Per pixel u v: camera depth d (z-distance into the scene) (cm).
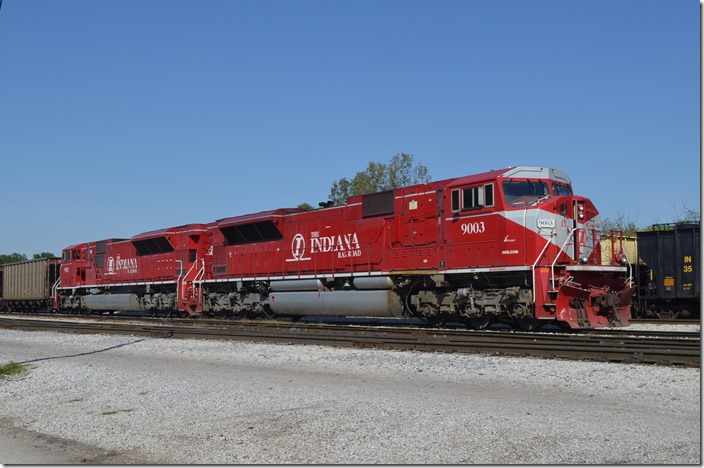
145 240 3541
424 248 2131
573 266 1797
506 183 1931
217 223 3105
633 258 2844
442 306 2092
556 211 1853
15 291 4844
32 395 1263
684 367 1202
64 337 2281
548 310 1808
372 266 2308
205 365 1520
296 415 950
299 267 2612
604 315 1845
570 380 1136
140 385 1270
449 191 2064
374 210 2314
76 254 4247
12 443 919
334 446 794
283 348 1717
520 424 841
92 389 1268
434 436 808
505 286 1956
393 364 1380
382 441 801
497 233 1916
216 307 3058
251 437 857
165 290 3453
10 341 2272
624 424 834
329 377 1280
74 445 886
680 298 2628
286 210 2769
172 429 930
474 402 990
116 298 3731
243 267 2909
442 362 1355
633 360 1271
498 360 1348
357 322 2658
